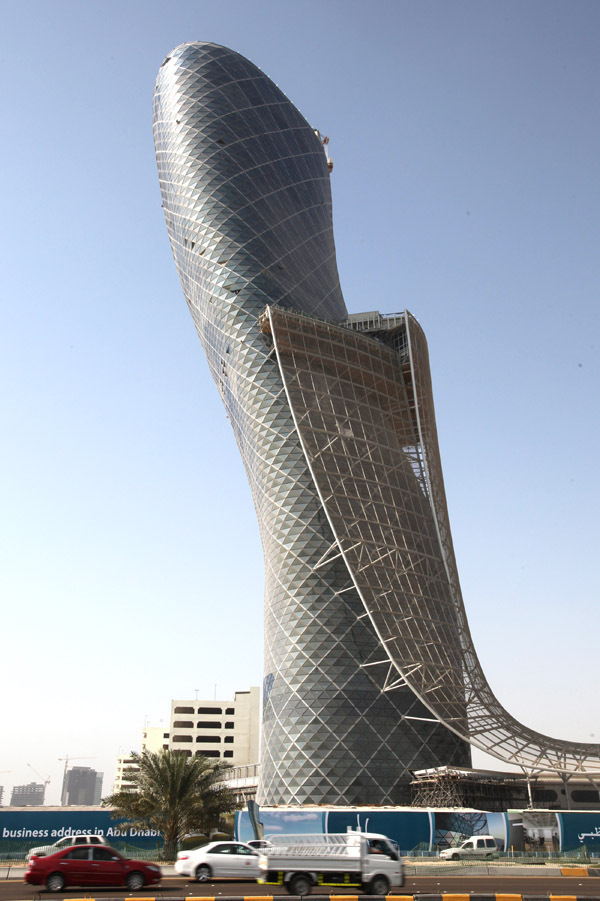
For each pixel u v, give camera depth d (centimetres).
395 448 8912
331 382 8838
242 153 10444
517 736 7588
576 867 4353
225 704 16825
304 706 7512
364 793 7112
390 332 9556
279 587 8250
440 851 5188
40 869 2988
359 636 7806
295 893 2895
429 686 7531
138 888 3042
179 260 10325
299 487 8462
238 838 5416
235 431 9488
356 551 7919
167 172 10706
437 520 8744
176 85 11094
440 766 7444
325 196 11525
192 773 5344
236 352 9194
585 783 7456
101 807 6338
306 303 9694
